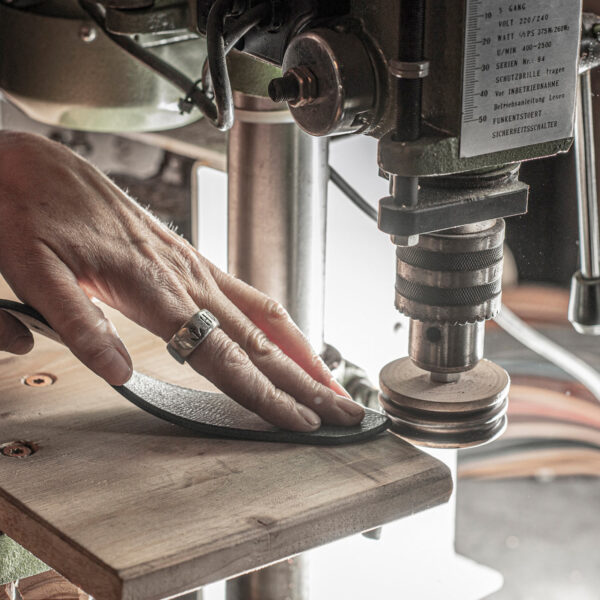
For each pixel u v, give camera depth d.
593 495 2.06
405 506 0.77
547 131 0.70
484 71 0.66
